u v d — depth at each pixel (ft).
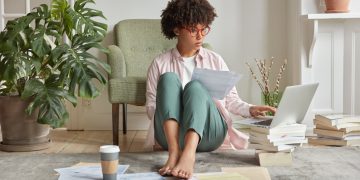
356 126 8.62
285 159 7.04
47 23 11.64
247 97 14.16
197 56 8.43
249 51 14.07
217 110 7.72
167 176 6.36
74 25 11.15
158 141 7.91
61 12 11.21
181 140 7.20
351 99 12.71
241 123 7.36
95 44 11.10
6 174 6.77
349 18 12.37
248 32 14.03
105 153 5.91
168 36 8.46
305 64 12.82
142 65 13.28
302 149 8.08
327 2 12.25
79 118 14.17
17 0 14.58
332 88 12.86
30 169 7.02
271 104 12.91
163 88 7.14
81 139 12.84
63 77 10.44
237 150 8.05
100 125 14.21
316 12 12.64
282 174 6.59
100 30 11.60
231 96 8.27
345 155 7.65
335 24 12.77
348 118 8.66
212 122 7.57
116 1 13.97
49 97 10.41
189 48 8.34
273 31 14.03
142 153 7.84
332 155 7.65
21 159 7.64
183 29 8.11
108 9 13.98
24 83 10.97
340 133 8.61
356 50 12.53
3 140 11.33
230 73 7.27
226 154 7.75
